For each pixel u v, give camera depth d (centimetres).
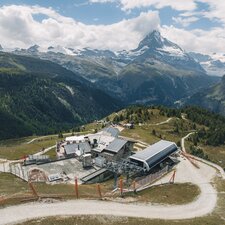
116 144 12369
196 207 7144
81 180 9944
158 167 11194
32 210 6059
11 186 8038
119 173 10575
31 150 14638
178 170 10638
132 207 6681
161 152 11694
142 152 11556
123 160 11612
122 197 7412
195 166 11194
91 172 10638
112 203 6756
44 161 11588
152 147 12238
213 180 9588
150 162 10781
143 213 6438
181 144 17938
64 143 14175
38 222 5572
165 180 9500
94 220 5822
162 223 6016
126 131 18600
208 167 11188
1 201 6394
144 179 9662
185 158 12319
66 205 6394
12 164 11725
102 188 8806
